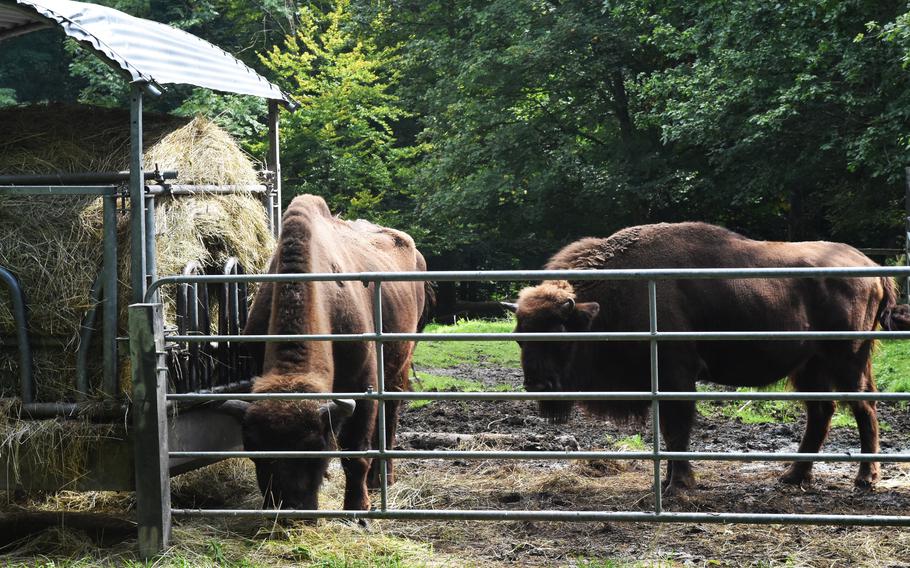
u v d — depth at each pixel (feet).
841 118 59.98
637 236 24.81
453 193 84.74
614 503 22.58
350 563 17.07
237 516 19.20
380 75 94.94
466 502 22.68
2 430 18.26
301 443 17.25
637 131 82.94
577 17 74.95
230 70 23.15
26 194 18.47
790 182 66.74
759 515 16.76
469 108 82.99
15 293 18.43
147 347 17.51
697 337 16.76
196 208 20.74
